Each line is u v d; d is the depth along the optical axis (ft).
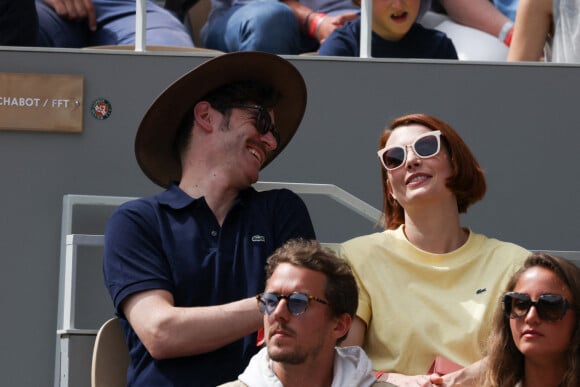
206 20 50.96
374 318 31.48
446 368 30.07
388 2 45.55
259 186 36.27
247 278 31.78
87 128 40.73
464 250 32.09
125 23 47.11
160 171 34.91
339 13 49.47
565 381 27.53
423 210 32.30
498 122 42.14
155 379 30.40
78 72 40.83
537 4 45.01
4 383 39.27
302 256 27.20
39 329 39.55
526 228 41.88
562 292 27.68
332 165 41.52
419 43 46.42
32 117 40.45
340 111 41.70
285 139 36.14
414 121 32.94
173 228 32.01
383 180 33.45
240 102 33.71
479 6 49.60
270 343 26.94
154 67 41.11
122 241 31.71
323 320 27.02
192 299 31.37
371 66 41.91
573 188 42.09
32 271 39.88
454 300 31.32
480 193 32.91
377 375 30.14
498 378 28.35
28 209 40.16
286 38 47.47
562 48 44.27
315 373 27.22
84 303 39.52
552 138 42.19
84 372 32.68
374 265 32.01
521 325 27.76
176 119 34.14
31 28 43.55
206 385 30.40
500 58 48.91
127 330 31.09
